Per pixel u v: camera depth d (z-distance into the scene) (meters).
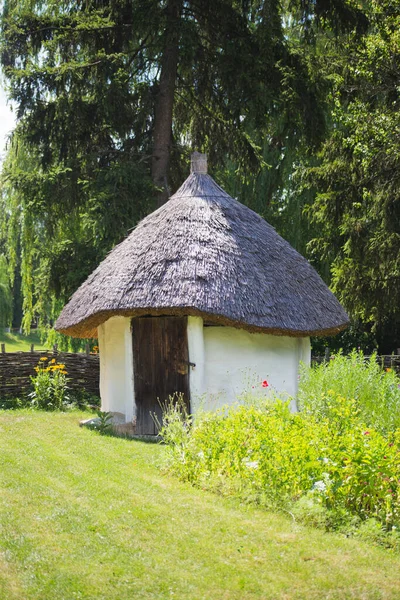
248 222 12.42
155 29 17.70
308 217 21.50
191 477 7.96
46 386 14.20
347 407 9.02
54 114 18.22
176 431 9.15
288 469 7.29
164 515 6.64
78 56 19.06
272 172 24.58
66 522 6.35
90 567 5.52
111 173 17.70
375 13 17.98
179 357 11.30
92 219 17.66
